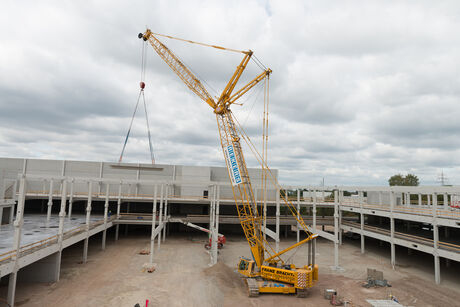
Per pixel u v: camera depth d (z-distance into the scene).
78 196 56.19
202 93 45.50
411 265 40.00
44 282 29.72
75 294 26.92
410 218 36.94
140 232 63.62
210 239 48.12
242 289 29.88
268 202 58.44
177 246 50.09
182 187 65.25
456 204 45.00
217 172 69.19
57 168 65.25
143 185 66.06
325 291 27.89
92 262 38.25
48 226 40.22
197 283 30.84
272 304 26.25
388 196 55.06
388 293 29.03
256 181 69.19
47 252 27.55
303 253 47.72
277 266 33.78
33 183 64.38
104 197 56.72
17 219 22.77
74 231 35.06
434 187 33.34
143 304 25.23
